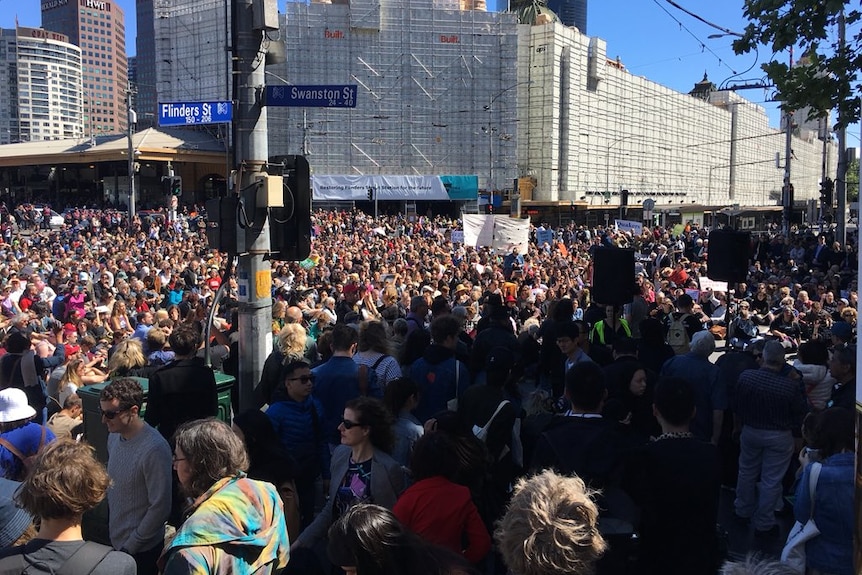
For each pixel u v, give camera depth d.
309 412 5.23
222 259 20.94
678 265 21.36
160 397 5.50
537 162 58.88
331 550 2.64
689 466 3.83
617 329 8.80
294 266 18.59
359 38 50.19
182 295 15.25
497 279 17.12
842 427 3.91
